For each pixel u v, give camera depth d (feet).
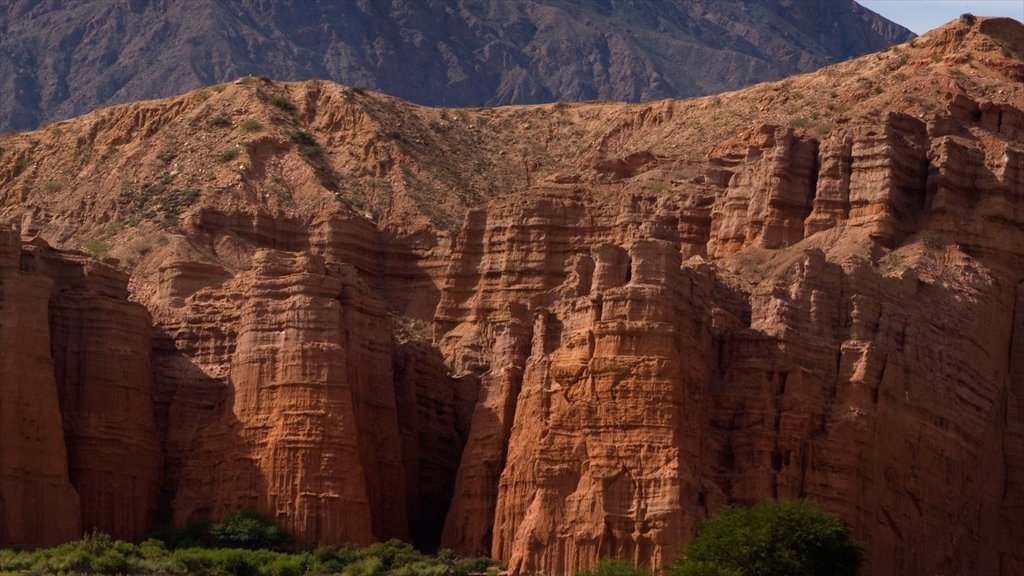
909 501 589.73
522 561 554.46
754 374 579.07
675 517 540.93
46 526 573.74
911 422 593.01
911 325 605.31
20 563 534.78
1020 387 647.15
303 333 599.16
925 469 596.29
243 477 593.42
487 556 585.63
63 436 587.27
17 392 576.20
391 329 649.61
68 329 605.31
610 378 557.33
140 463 603.26
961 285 635.25
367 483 599.57
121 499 597.52
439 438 654.12
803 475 571.28
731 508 537.24
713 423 576.20
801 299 599.16
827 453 574.15
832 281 604.49
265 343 602.85
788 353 579.89
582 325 576.20
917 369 599.57
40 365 582.76
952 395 611.88
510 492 572.51
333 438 588.50
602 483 550.77
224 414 605.31
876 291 609.42
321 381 593.42
